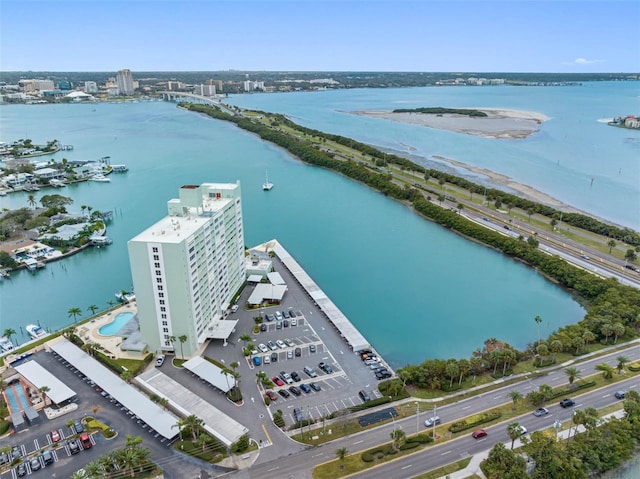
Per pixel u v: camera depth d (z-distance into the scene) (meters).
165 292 190.25
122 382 182.75
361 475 142.75
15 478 141.50
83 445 153.25
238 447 150.62
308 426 161.62
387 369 193.12
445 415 167.62
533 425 162.25
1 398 176.38
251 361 197.62
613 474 147.12
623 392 176.75
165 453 151.25
